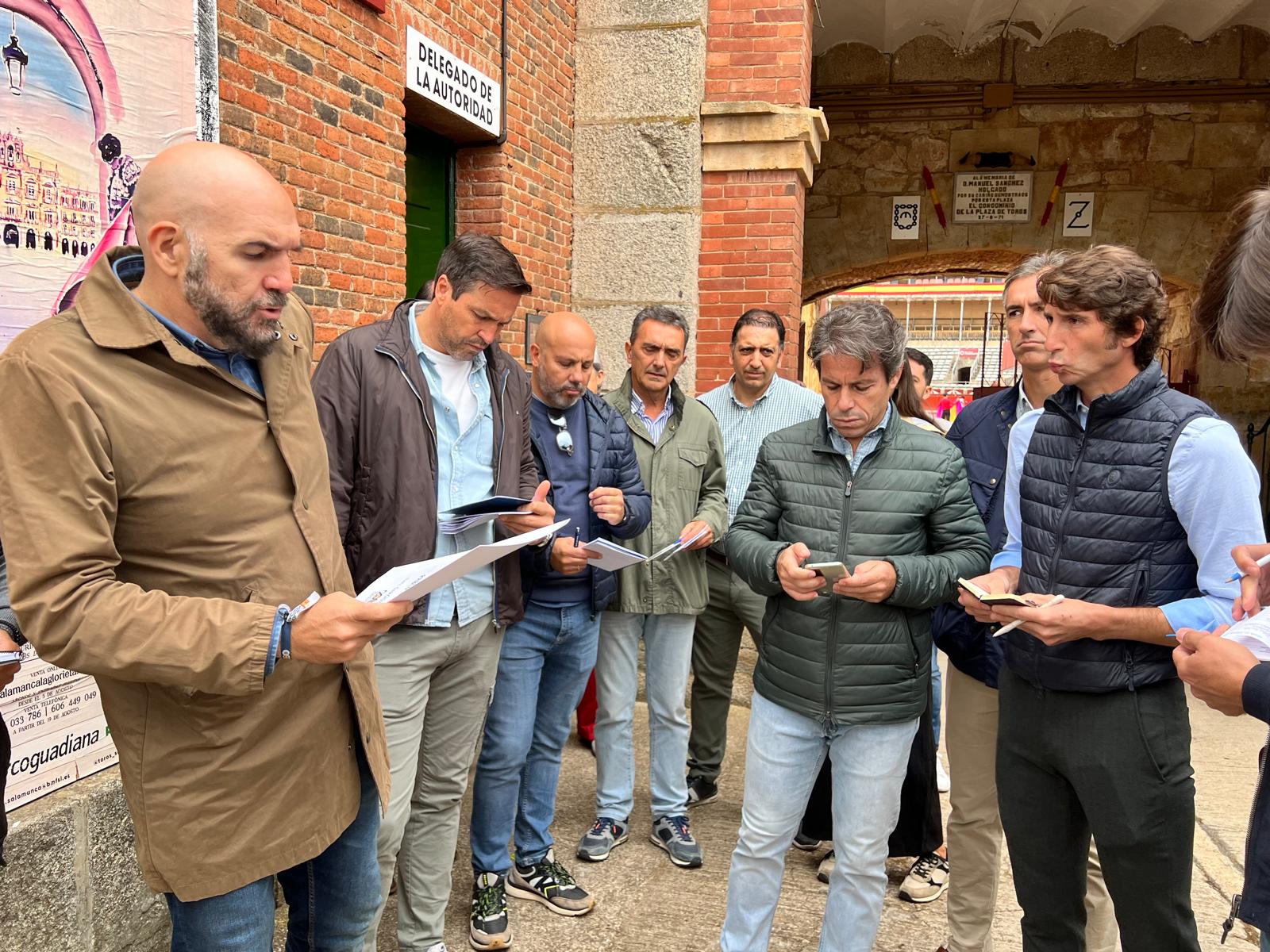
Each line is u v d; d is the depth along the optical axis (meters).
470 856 3.29
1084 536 1.84
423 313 2.45
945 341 29.42
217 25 2.78
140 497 1.38
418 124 4.60
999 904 3.09
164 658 1.31
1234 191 8.71
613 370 5.75
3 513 1.29
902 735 2.18
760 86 5.44
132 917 2.40
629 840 3.42
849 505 2.20
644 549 3.23
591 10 5.59
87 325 1.34
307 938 1.86
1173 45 8.63
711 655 3.76
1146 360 1.82
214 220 1.35
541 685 2.99
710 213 5.55
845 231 9.47
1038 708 1.89
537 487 2.74
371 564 2.26
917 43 9.07
